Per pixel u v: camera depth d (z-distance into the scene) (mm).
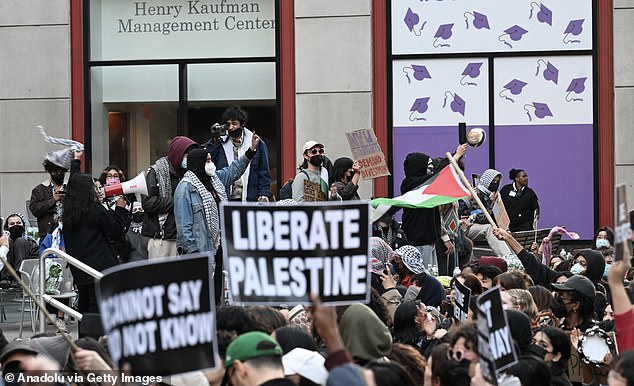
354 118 20656
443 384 6555
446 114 20656
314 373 6883
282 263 6195
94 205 11820
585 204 20484
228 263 6195
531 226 18812
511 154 20578
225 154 14891
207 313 5441
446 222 15320
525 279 10102
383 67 20656
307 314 8656
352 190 14695
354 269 6195
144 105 21438
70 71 21156
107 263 11828
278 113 20891
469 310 9117
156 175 13031
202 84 21438
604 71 20438
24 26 21188
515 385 6566
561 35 20547
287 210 6199
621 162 20375
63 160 14016
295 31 20859
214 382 6898
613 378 5980
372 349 7656
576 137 20516
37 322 13664
